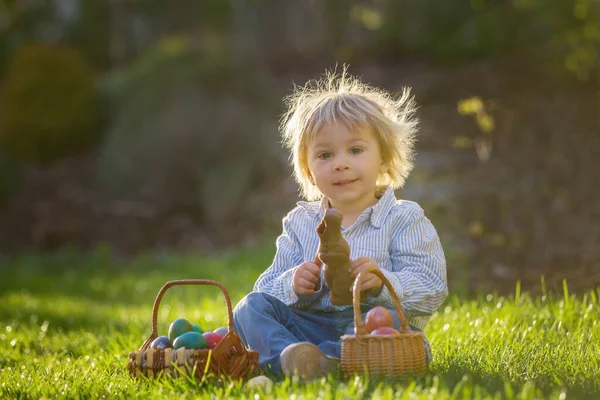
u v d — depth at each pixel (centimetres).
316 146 361
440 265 355
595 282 686
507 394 256
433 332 443
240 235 1366
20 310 716
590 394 277
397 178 381
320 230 312
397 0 1705
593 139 1264
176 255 1306
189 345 322
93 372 362
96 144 1662
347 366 292
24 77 1656
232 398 272
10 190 1562
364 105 362
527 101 1389
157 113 1526
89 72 1703
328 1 1823
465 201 1092
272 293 353
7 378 354
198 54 1567
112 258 1362
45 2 2116
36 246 1462
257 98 1527
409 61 1614
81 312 710
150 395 289
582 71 1448
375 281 320
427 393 261
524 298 539
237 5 2052
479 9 1653
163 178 1489
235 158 1466
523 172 1180
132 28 2083
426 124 1368
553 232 988
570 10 1479
